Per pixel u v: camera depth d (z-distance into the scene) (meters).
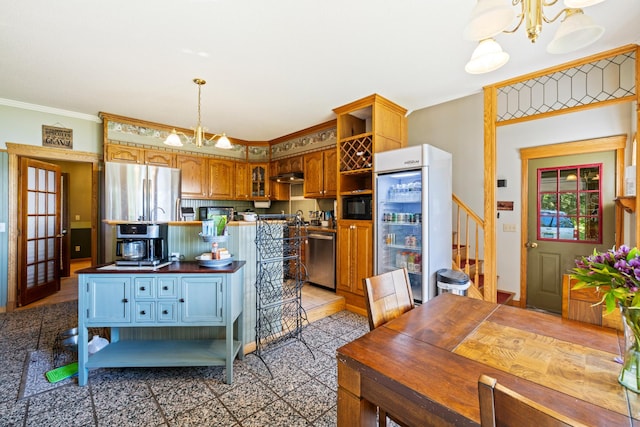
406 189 3.16
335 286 3.86
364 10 1.86
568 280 1.44
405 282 1.69
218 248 2.31
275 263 2.73
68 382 2.05
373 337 1.20
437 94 3.24
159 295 2.06
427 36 2.15
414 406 0.87
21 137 3.53
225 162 5.09
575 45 1.35
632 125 2.96
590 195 3.24
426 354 1.06
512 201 3.73
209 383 2.05
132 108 3.66
